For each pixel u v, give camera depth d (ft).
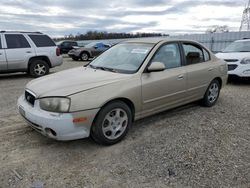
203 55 17.53
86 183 9.10
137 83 12.61
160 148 11.75
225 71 19.33
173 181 9.24
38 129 11.15
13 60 30.07
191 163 10.44
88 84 11.37
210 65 17.67
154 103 13.75
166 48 14.76
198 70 16.40
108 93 11.41
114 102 11.76
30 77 32.30
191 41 16.65
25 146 11.78
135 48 14.82
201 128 14.26
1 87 25.36
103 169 10.00
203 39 65.92
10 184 8.96
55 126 10.34
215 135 13.32
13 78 31.58
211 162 10.53
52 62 33.40
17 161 10.48
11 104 18.69
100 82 11.64
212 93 18.53
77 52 63.21
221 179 9.36
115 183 9.11
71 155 11.05
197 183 9.11
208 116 16.37
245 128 14.37
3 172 9.67
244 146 12.06
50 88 11.25
